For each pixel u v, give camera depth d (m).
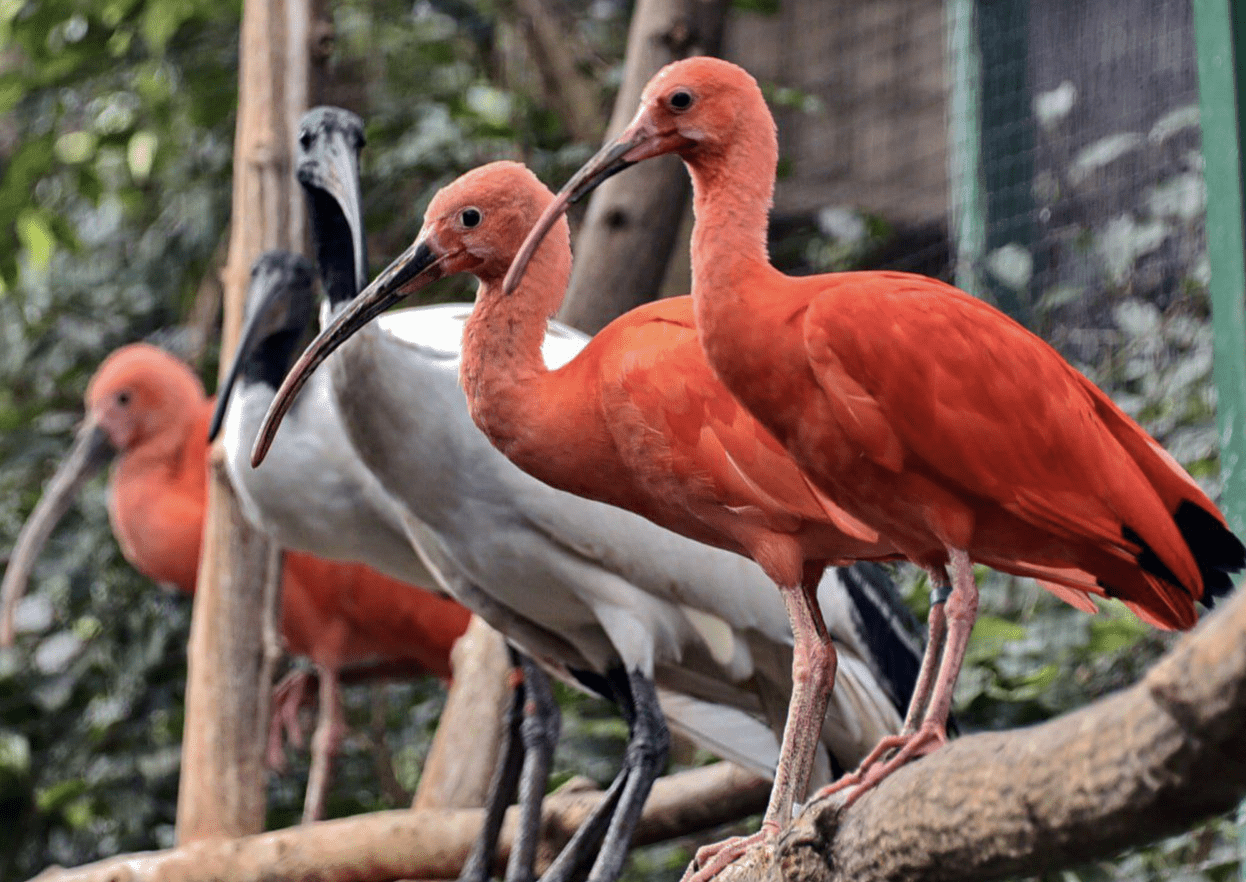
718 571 9.12
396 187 15.22
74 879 10.20
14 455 15.05
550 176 14.53
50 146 15.14
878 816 4.51
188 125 15.33
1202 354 10.06
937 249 13.80
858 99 16.09
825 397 5.95
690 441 6.61
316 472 10.43
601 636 9.55
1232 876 8.88
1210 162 7.76
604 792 10.27
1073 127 11.28
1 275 15.07
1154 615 6.27
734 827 11.75
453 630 13.49
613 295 11.20
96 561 14.48
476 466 8.98
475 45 15.72
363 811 13.79
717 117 6.11
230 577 11.38
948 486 5.98
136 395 14.14
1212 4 7.77
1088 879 8.74
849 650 9.23
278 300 11.57
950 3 11.92
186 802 11.23
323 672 13.45
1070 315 10.94
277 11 12.07
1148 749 3.53
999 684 9.25
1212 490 9.60
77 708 13.88
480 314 7.00
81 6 15.05
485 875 9.84
